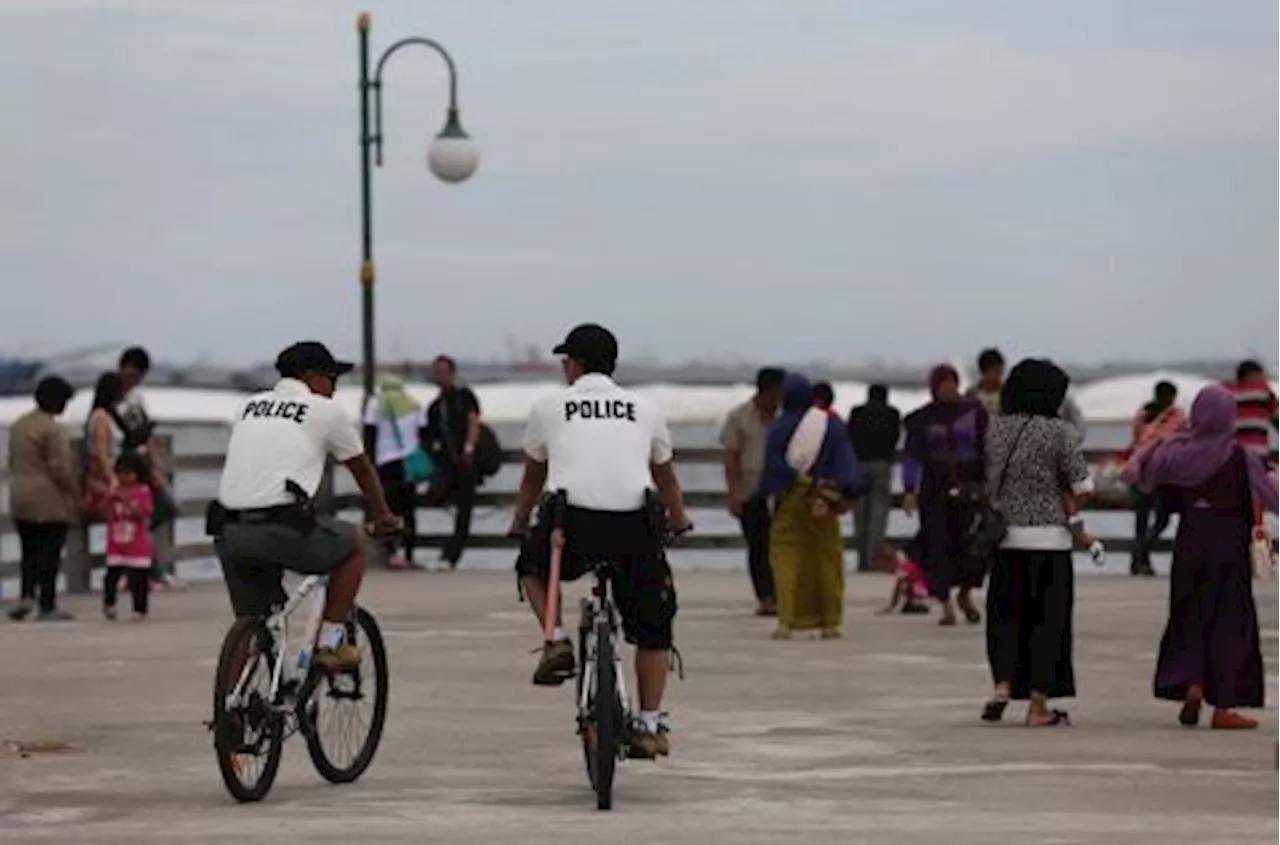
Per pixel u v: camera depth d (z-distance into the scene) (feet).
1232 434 105.29
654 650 84.48
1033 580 106.93
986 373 179.01
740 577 206.90
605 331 84.94
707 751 98.17
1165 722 108.17
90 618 165.68
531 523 87.61
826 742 100.99
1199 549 105.40
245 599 87.45
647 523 82.94
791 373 149.48
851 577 199.11
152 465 175.73
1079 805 83.15
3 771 92.63
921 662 134.82
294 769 92.84
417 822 79.15
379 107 220.43
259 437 86.33
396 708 113.29
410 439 212.43
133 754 97.60
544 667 83.15
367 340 218.18
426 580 200.34
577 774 91.66
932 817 80.12
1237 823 78.64
